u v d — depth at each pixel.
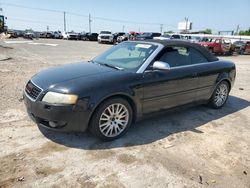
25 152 3.31
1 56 12.27
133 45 4.65
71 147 3.51
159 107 4.25
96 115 3.48
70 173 2.94
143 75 3.89
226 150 3.74
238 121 4.96
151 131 4.20
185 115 5.08
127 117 3.84
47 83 3.46
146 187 2.77
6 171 2.89
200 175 3.06
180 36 27.47
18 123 4.16
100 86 3.44
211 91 5.23
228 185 2.92
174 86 4.34
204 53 5.12
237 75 10.63
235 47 25.34
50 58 12.84
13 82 6.84
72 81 3.46
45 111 3.30
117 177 2.91
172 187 2.80
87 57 14.22
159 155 3.45
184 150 3.64
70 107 3.25
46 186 2.69
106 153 3.41
